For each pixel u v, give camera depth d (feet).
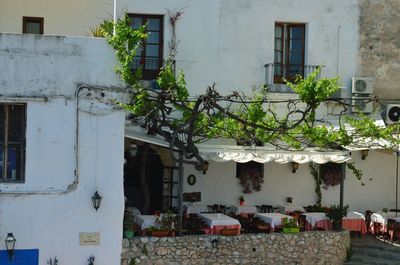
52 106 45.24
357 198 72.54
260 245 55.93
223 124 51.21
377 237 68.74
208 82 67.31
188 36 66.90
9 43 44.65
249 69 68.13
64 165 45.44
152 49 66.54
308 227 62.18
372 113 69.26
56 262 45.29
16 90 44.75
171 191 68.28
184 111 49.24
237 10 67.97
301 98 49.34
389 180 73.05
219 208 67.72
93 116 45.88
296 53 69.97
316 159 60.23
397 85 71.51
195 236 53.78
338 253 59.11
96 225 45.98
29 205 44.98
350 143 55.67
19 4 65.00
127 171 69.15
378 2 71.41
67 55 45.37
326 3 69.97
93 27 65.36
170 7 66.59
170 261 52.60
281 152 59.72
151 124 49.37
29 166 44.98
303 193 71.15
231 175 69.41
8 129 45.24
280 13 68.85
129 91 46.32
